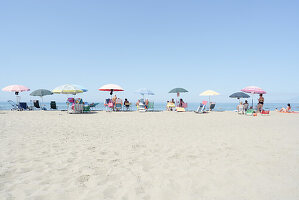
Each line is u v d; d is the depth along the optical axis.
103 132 5.62
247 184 2.28
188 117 10.33
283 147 3.96
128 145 4.13
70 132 5.55
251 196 2.00
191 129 6.27
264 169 2.74
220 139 4.75
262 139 4.74
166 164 2.98
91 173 2.63
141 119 9.05
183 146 4.06
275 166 2.86
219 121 8.55
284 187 2.19
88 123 7.46
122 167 2.85
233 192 2.09
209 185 2.27
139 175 2.57
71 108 11.84
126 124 7.32
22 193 2.08
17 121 7.80
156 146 4.06
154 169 2.78
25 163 2.99
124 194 2.07
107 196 2.03
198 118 9.81
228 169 2.75
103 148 3.88
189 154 3.50
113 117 9.80
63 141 4.44
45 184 2.30
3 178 2.45
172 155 3.44
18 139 4.57
